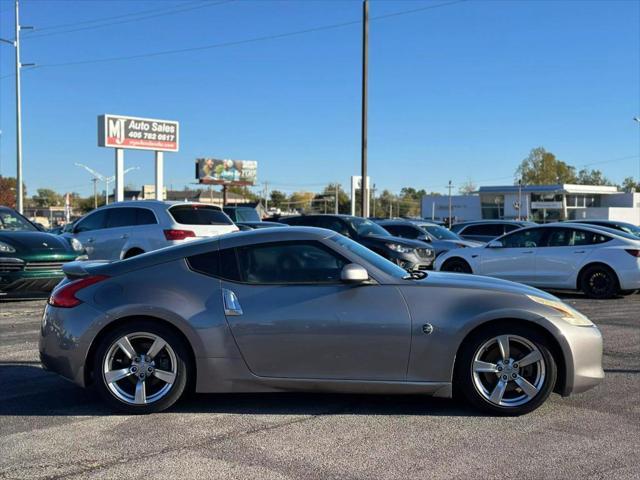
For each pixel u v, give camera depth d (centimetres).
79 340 492
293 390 489
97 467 396
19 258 1014
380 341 476
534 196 7731
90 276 513
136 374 495
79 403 527
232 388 490
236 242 509
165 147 3888
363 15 2466
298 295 487
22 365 652
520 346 484
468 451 419
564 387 483
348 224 1472
